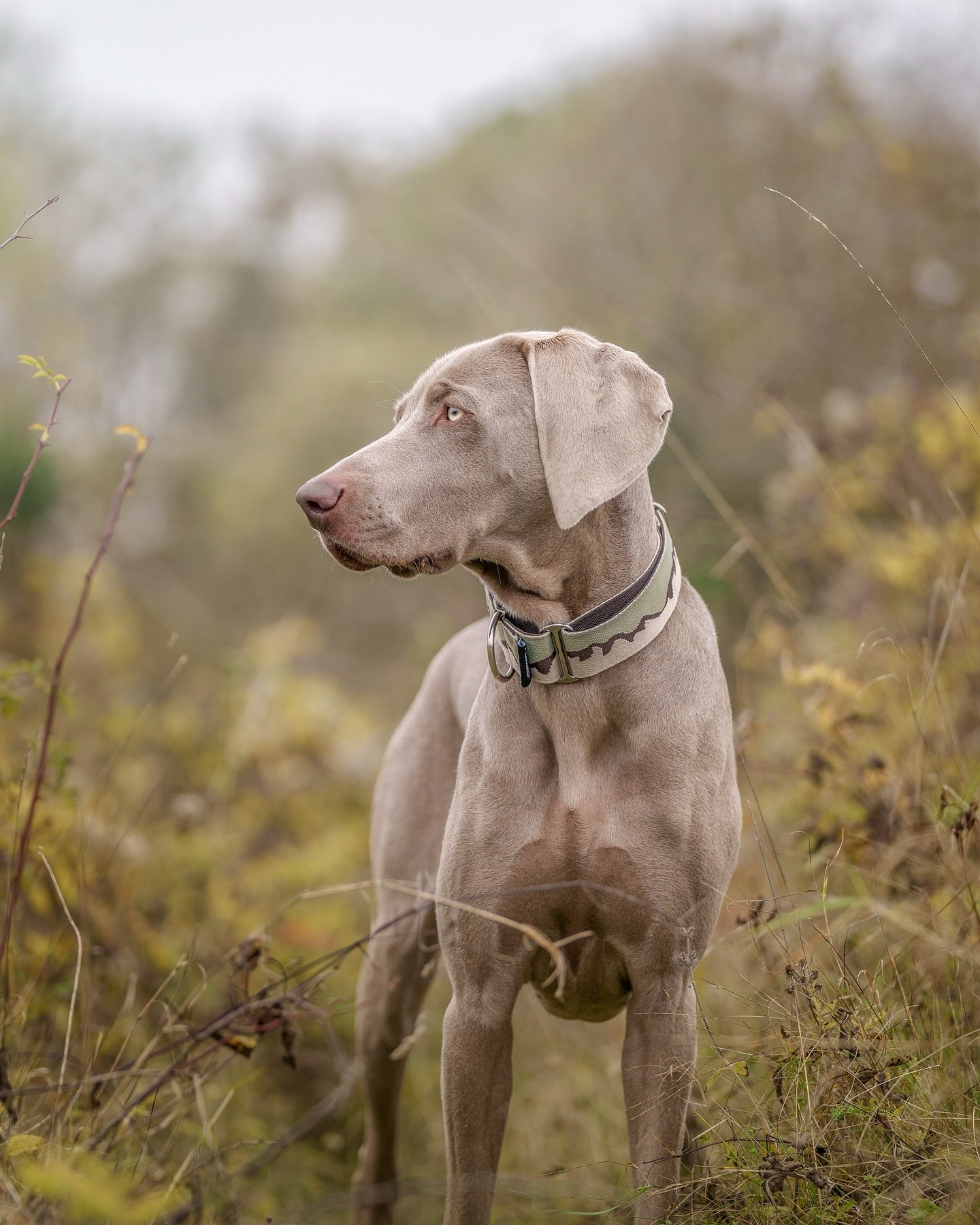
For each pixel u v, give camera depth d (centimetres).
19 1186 303
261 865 610
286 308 3484
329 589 1748
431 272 2355
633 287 1336
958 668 481
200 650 1279
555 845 332
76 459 1442
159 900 550
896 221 1011
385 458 330
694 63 1402
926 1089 318
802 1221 303
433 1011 570
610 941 339
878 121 1082
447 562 334
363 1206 413
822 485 620
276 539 2177
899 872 406
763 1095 359
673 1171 324
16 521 963
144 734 664
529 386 335
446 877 346
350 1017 548
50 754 425
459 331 2178
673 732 332
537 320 1244
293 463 2250
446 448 332
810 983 332
